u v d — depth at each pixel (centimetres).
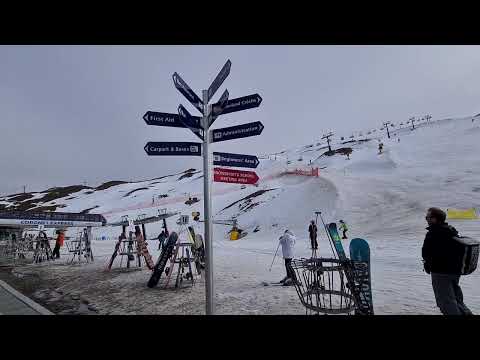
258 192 6284
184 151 493
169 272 1004
